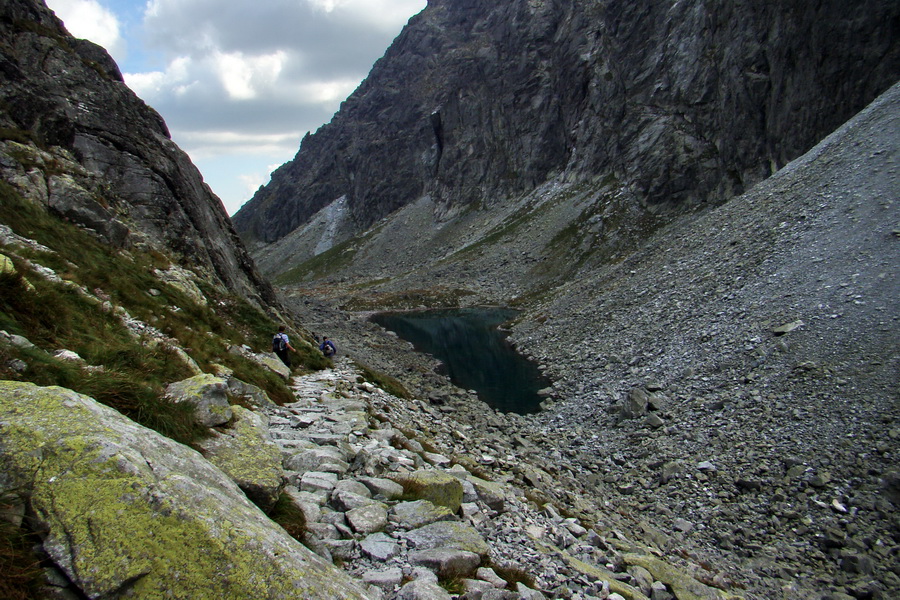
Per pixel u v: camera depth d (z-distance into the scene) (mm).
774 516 20188
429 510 9141
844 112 74500
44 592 4281
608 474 25859
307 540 7020
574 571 9508
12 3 34219
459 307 105500
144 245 28516
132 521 4840
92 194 28062
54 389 6125
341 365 32219
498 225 145500
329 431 13211
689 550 17984
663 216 101375
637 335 45406
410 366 54938
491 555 8672
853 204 39906
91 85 35000
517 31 164750
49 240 19047
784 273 37625
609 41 132125
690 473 23719
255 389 14938
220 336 22609
